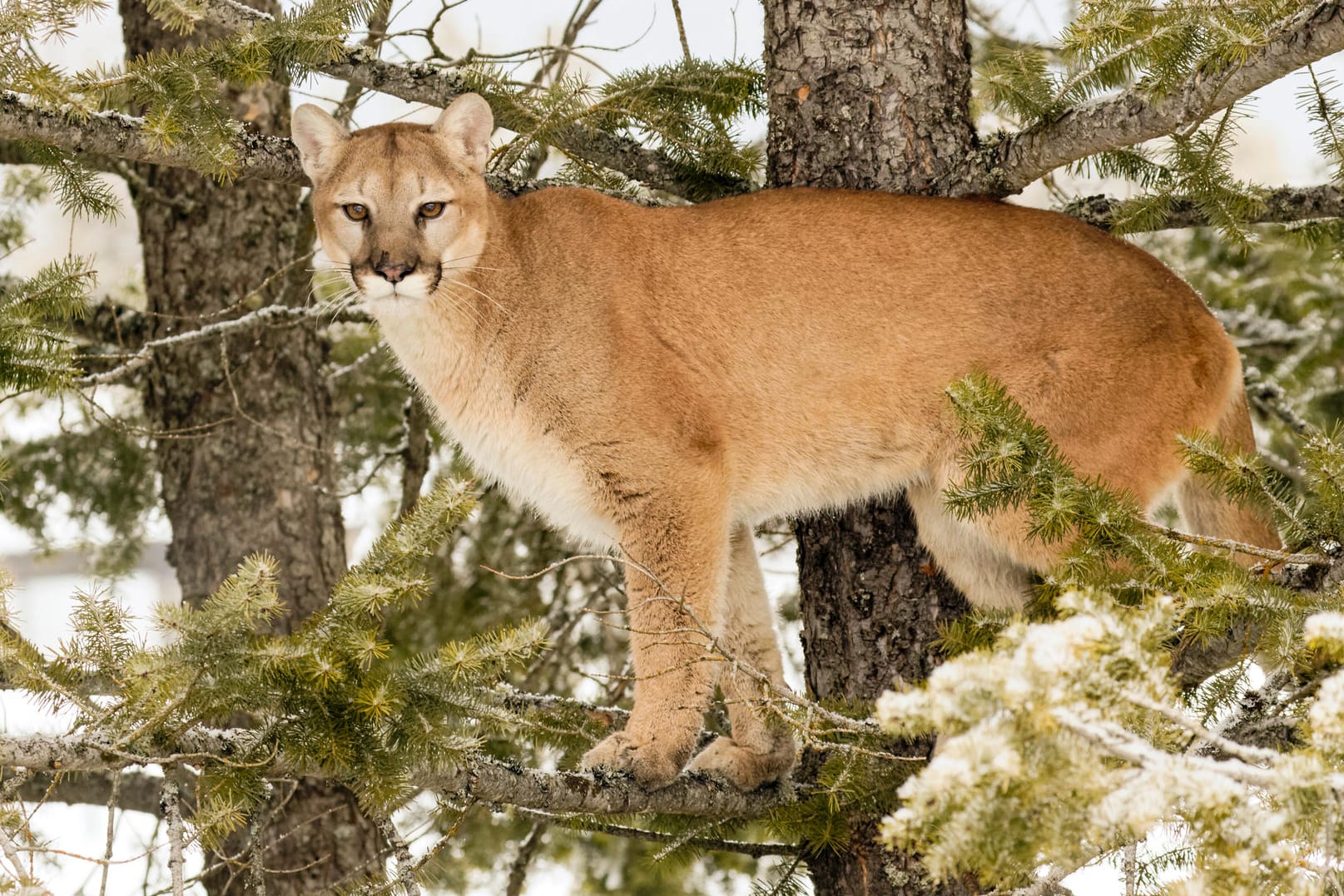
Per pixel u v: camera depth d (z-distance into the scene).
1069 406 8.45
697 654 8.22
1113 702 4.60
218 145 8.40
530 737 8.77
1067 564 6.70
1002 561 8.63
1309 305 13.65
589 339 8.62
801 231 8.72
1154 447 8.48
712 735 9.51
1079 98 8.49
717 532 8.51
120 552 14.13
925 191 9.02
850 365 8.64
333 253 9.04
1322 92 8.54
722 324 8.70
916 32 9.07
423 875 7.70
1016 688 4.38
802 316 8.66
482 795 7.22
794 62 9.22
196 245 12.20
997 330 8.55
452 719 6.71
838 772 7.65
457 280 8.73
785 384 8.69
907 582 8.86
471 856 12.30
